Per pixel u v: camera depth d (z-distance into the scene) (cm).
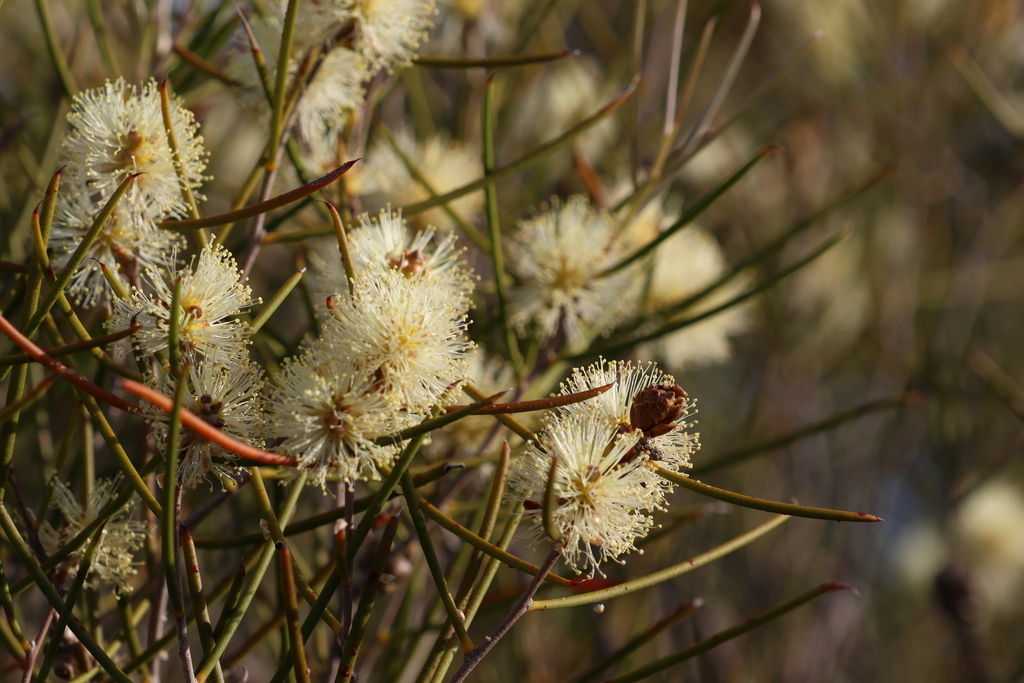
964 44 55
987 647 56
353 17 28
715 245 36
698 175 57
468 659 24
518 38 39
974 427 57
